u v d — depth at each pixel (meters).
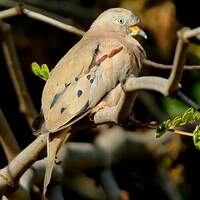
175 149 14.03
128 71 10.12
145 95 15.14
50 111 9.44
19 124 15.72
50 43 15.55
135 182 14.81
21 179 10.52
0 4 15.18
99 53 10.11
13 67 12.35
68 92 9.64
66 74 9.83
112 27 11.19
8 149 10.97
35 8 14.36
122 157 13.66
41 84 15.81
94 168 13.31
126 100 8.28
